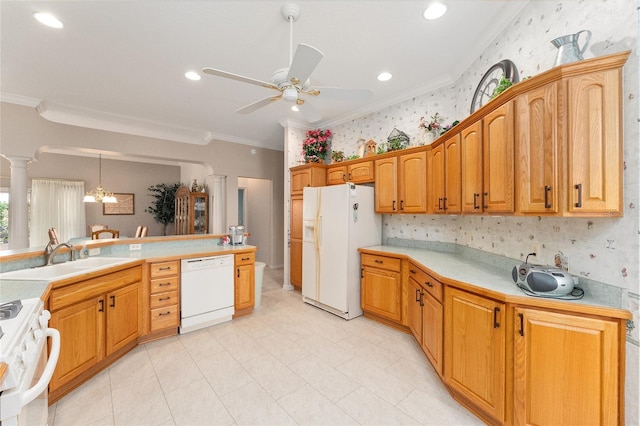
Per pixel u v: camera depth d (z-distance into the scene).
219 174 5.18
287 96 2.02
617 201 1.26
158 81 2.98
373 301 3.21
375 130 3.91
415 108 3.38
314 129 4.76
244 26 2.10
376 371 2.22
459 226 2.91
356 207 3.37
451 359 1.89
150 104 3.62
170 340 2.74
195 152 4.89
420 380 2.11
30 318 1.21
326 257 3.52
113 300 2.28
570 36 1.40
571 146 1.32
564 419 1.35
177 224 6.58
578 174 1.31
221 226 5.27
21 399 0.84
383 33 2.21
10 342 0.95
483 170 1.89
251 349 2.57
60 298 1.83
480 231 2.51
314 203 3.68
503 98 1.66
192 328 2.97
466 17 2.04
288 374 2.17
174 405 1.82
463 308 1.80
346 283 3.28
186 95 3.33
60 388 1.87
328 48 2.42
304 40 2.30
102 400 1.86
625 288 1.26
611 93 1.26
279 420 1.70
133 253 2.96
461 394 1.82
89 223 6.58
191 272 2.92
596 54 1.40
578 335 1.33
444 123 3.08
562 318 1.37
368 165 3.60
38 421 1.19
